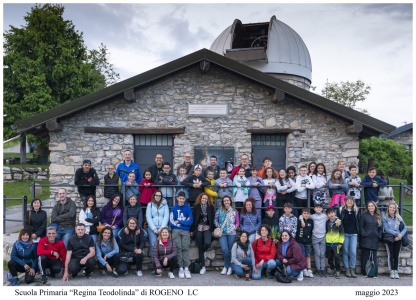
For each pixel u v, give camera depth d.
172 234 7.03
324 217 7.12
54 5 21.88
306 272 7.07
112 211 7.12
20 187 17.45
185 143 9.73
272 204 7.37
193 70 9.78
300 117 9.81
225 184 7.36
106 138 9.69
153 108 9.76
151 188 7.52
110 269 6.76
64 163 9.59
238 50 12.78
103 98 9.06
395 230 7.13
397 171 21.09
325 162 9.75
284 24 14.97
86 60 23.44
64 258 6.78
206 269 7.41
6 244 8.25
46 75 20.73
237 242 6.88
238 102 9.80
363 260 7.20
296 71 13.82
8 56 20.22
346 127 9.81
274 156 10.01
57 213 7.13
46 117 9.01
